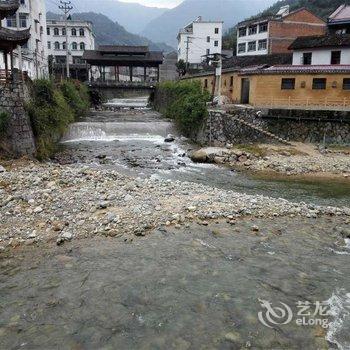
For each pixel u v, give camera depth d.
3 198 15.82
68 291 9.96
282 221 15.19
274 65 42.31
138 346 8.02
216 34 96.31
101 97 76.00
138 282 10.41
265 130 35.94
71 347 7.96
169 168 26.83
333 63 41.59
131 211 15.02
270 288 10.24
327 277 10.91
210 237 13.28
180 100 42.53
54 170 20.19
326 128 34.53
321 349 8.00
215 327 8.63
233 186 22.55
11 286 10.21
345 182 24.02
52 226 13.73
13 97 25.80
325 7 89.06
